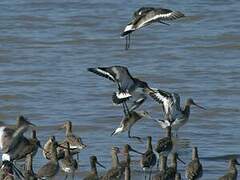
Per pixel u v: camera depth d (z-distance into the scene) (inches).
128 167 914.1
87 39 1846.7
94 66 1630.2
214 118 1280.8
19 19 2012.8
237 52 1737.2
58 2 2174.0
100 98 1392.7
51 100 1382.9
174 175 917.8
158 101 1165.7
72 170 967.0
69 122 1133.1
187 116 1178.0
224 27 1931.6
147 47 1771.7
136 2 2178.9
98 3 2164.1
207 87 1466.5
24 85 1478.8
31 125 911.0
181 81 1513.3
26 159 966.4
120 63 1658.5
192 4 2140.7
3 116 1291.8
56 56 1706.4
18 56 1704.0
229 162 968.3
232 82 1493.6
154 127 1219.9
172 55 1706.4
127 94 1024.2
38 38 1851.6
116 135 1178.0
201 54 1717.5
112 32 1903.3
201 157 1063.6
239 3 2140.7
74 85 1476.4
